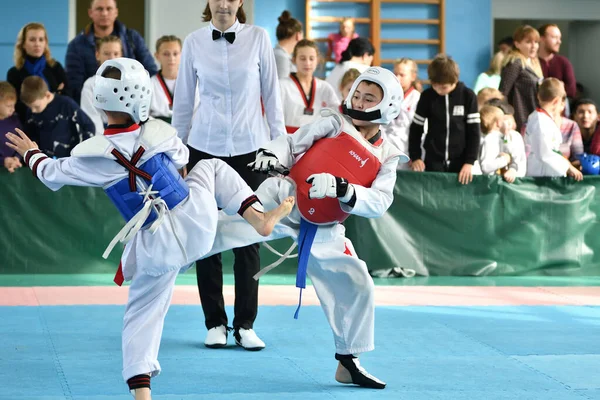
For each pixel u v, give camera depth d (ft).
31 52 29.91
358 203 14.46
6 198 28.48
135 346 13.41
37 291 25.67
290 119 27.30
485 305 25.05
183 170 19.49
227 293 26.03
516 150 31.07
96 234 29.17
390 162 15.25
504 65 35.55
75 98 31.22
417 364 17.75
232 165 19.08
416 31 50.06
